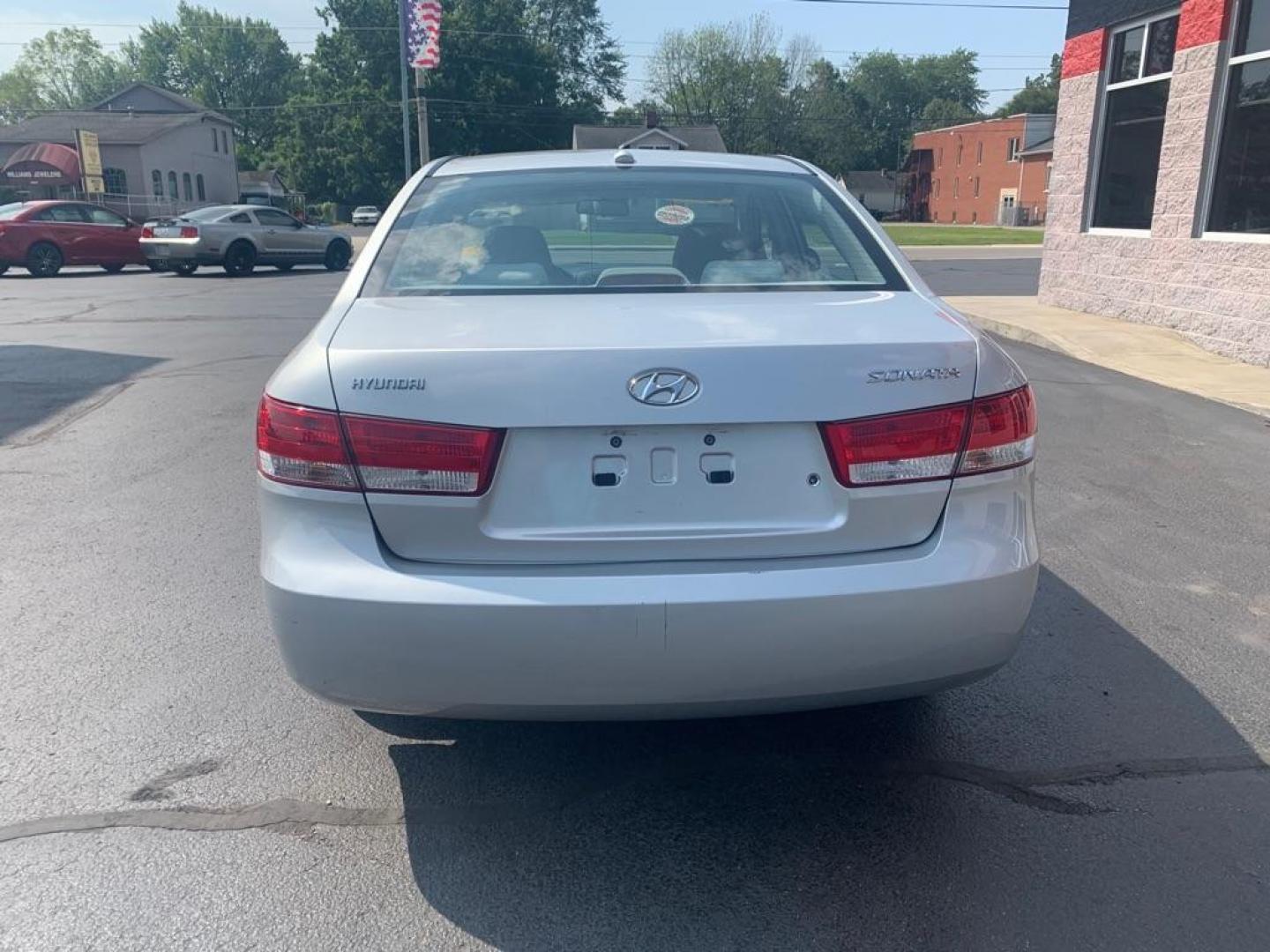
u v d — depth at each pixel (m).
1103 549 5.06
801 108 93.12
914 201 95.75
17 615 4.29
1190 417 7.73
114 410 8.10
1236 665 3.88
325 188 72.56
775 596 2.49
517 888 2.68
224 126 58.50
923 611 2.55
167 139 51.72
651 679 2.50
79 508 5.70
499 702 2.53
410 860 2.78
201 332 12.55
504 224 3.42
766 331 2.63
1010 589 2.64
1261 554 5.00
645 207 3.50
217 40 100.44
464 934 2.51
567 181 3.64
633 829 2.93
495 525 2.55
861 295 3.06
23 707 3.55
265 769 3.20
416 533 2.55
